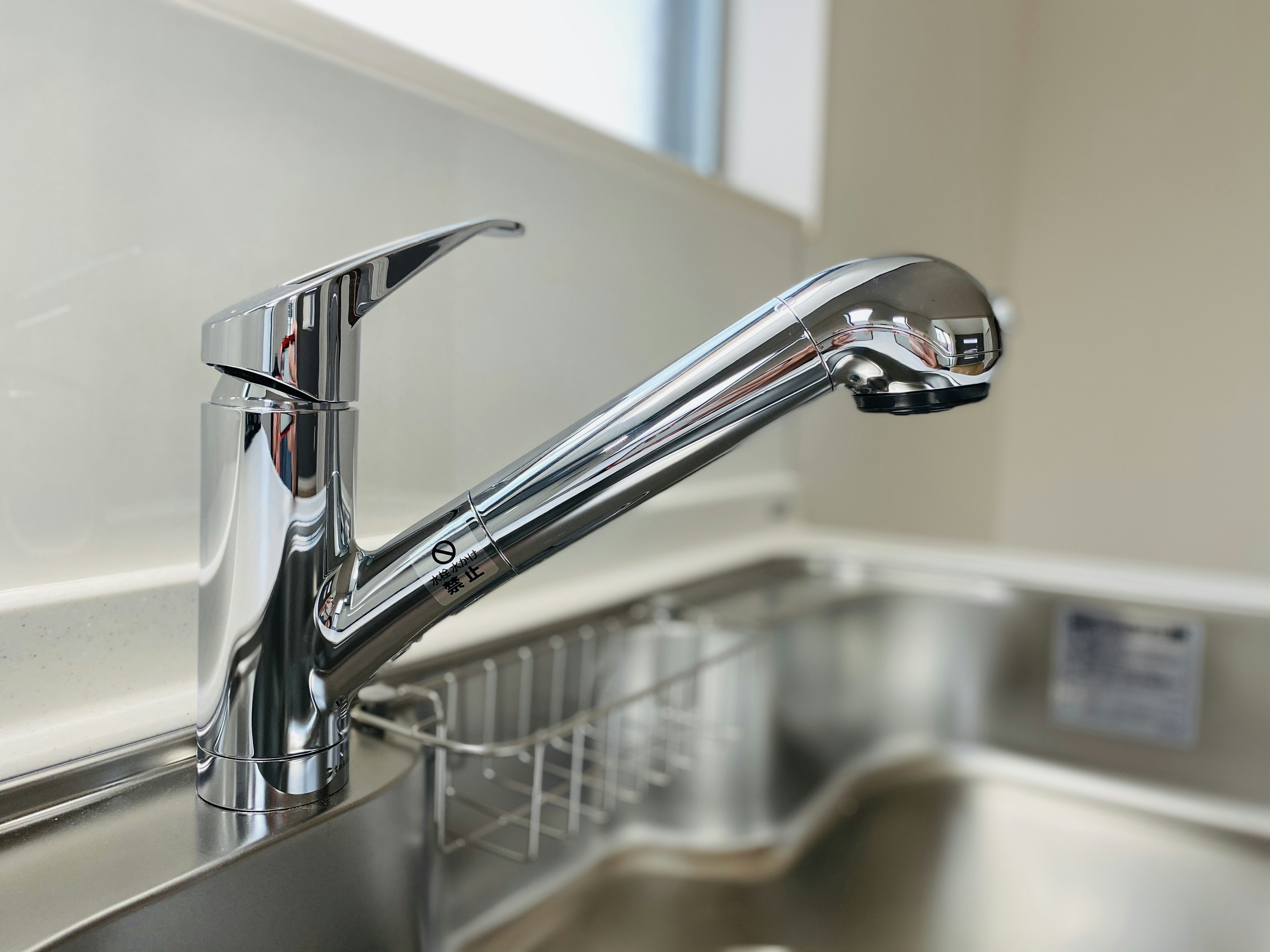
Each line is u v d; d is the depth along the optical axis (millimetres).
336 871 357
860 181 1374
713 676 735
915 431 1647
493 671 578
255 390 331
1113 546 2111
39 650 396
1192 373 2002
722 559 907
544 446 325
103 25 428
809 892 688
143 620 434
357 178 563
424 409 611
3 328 398
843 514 1377
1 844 325
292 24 518
